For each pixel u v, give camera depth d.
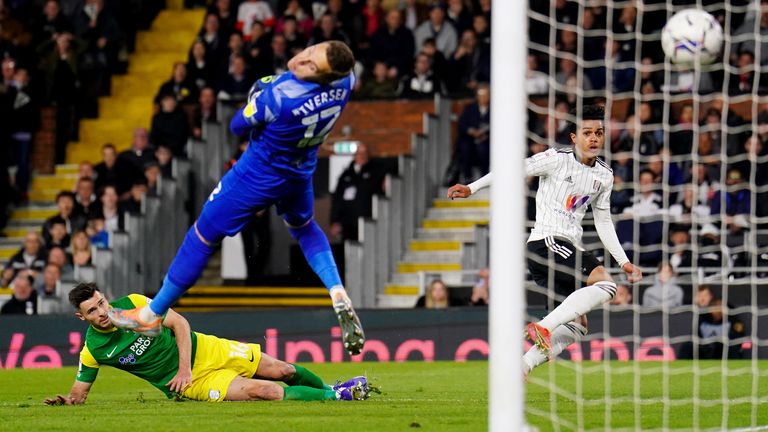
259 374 25.77
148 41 66.06
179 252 21.70
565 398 26.22
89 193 54.31
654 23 52.12
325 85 20.50
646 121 48.88
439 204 55.56
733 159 47.38
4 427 21.19
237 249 55.47
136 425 20.98
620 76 51.59
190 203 55.28
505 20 17.31
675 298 42.62
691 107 48.16
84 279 49.91
